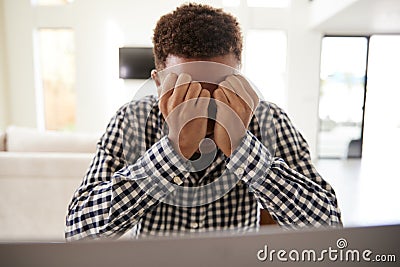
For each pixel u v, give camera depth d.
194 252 0.31
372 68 4.45
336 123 4.70
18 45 4.32
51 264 0.30
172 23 0.43
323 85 4.58
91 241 0.30
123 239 0.30
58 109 4.55
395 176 1.30
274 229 0.32
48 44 4.41
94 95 4.39
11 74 4.37
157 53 0.46
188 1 0.47
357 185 1.78
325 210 0.45
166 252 0.30
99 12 4.21
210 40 0.42
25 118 4.46
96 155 0.53
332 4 3.22
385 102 3.79
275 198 0.45
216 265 0.31
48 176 1.47
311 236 0.31
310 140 4.48
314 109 4.48
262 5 4.21
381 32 4.37
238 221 0.52
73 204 0.47
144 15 4.05
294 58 4.39
